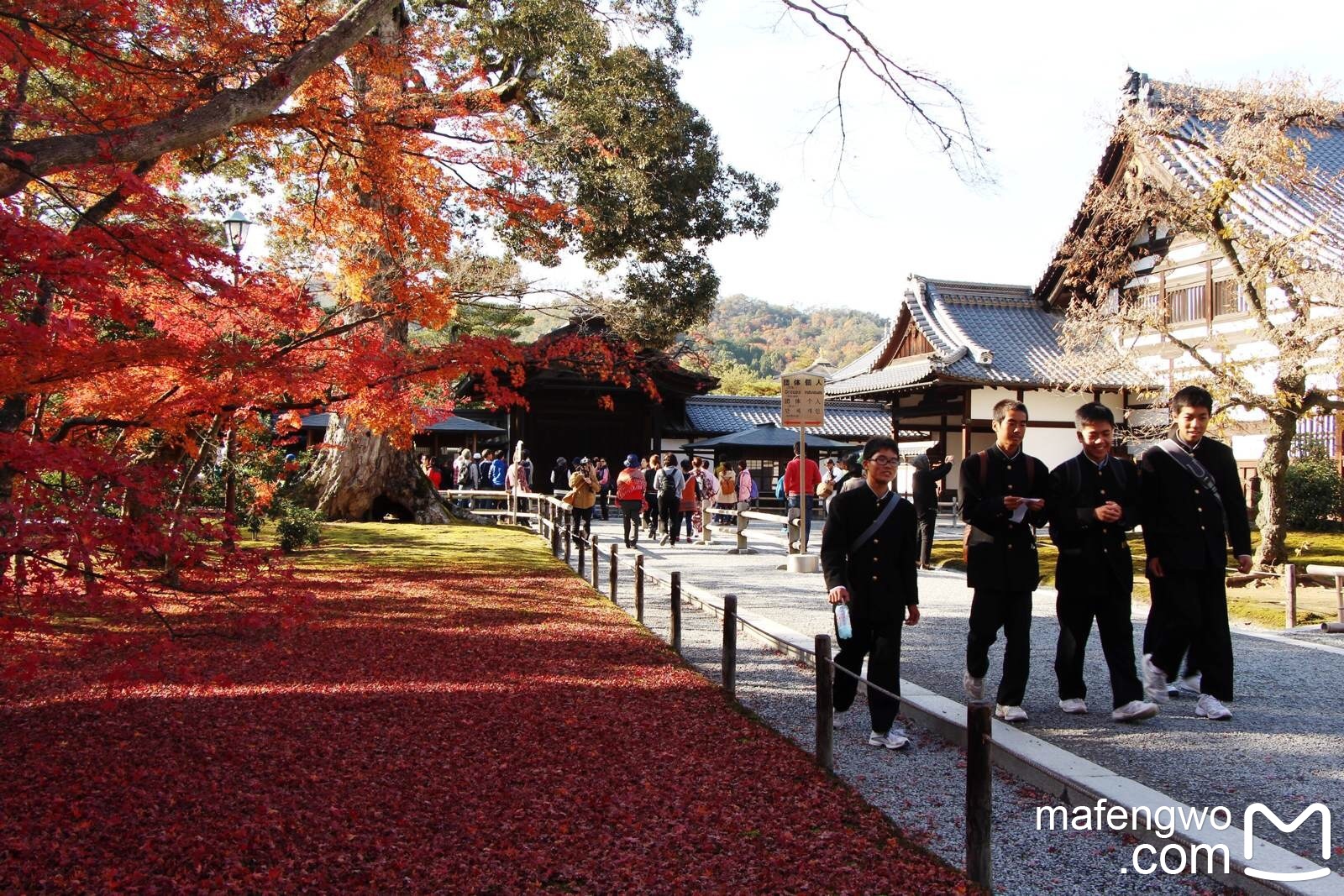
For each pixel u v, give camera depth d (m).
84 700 5.90
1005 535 5.82
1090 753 5.35
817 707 5.05
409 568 12.84
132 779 4.61
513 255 16.34
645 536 20.70
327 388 6.84
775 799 4.60
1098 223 21.36
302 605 5.12
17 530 3.65
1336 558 15.33
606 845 4.05
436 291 7.29
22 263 3.87
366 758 5.05
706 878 3.74
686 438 35.72
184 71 5.95
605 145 13.99
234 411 7.20
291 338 7.12
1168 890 3.75
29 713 5.61
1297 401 14.02
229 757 4.98
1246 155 14.28
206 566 4.39
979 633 5.89
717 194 21.92
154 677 4.58
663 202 20.11
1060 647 6.18
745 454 32.97
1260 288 14.69
